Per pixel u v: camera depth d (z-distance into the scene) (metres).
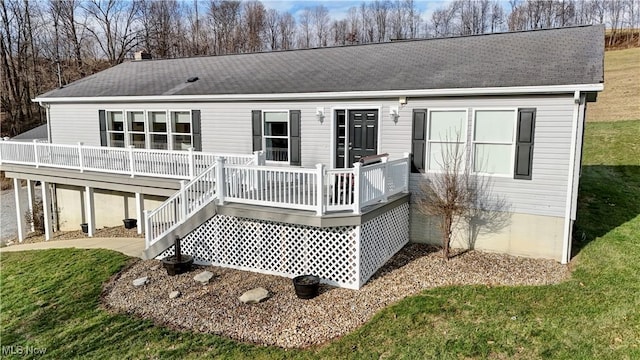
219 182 8.49
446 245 8.67
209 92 11.79
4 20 33.41
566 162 8.16
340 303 6.96
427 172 9.48
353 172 7.48
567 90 7.75
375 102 9.82
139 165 11.47
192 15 43.69
